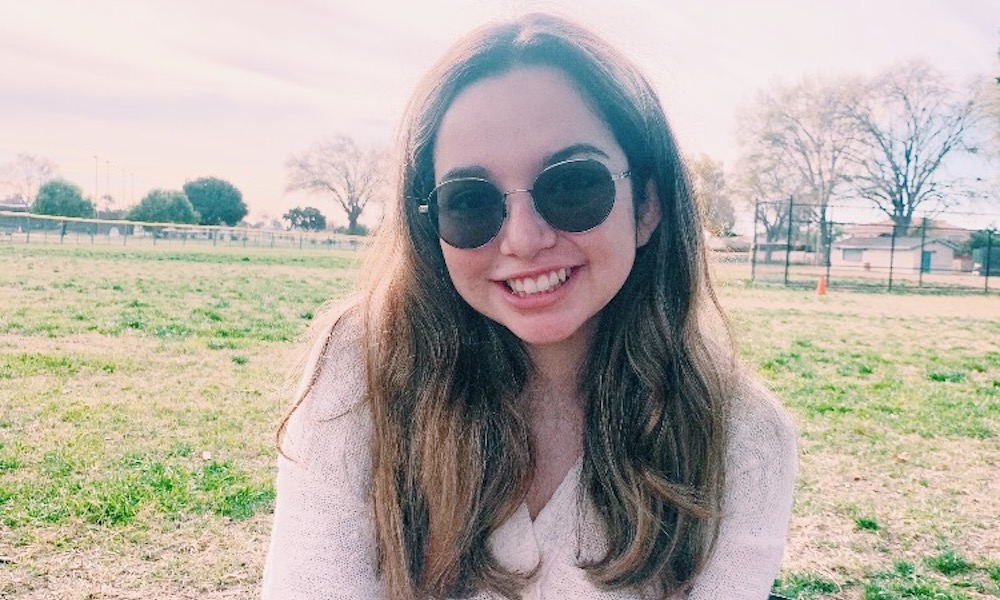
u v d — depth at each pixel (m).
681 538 0.53
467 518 0.51
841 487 1.97
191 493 1.68
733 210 14.22
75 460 1.87
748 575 0.53
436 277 0.54
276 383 2.88
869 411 2.82
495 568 0.52
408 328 0.53
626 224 0.50
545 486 0.55
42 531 1.45
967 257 17.19
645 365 0.54
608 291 0.50
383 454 0.51
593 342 0.55
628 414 0.54
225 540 1.46
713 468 0.53
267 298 6.22
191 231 19.39
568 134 0.48
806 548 1.57
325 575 0.50
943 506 1.85
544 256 0.48
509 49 0.49
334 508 0.51
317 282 8.18
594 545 0.52
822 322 6.15
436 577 0.52
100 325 4.15
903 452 2.30
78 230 19.05
